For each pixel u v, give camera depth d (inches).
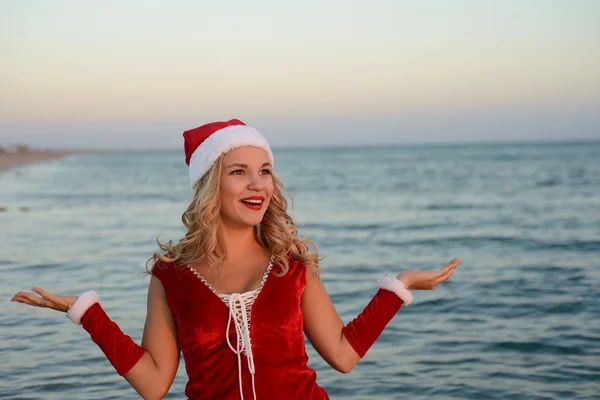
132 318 306.2
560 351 258.7
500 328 295.1
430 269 470.0
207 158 103.4
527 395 211.3
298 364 98.7
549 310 330.0
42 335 277.7
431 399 209.3
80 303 100.0
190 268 101.8
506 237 655.1
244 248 104.1
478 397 210.7
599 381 223.6
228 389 95.5
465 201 1135.6
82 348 259.3
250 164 102.9
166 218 890.1
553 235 659.4
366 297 368.5
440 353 257.4
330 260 522.3
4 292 373.7
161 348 101.5
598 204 1016.9
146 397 100.9
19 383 221.5
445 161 3599.9
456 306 339.6
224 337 96.9
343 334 104.9
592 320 308.0
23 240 642.8
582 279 415.8
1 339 271.9
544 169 2361.0
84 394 211.8
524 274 439.5
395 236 685.3
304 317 105.3
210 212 101.6
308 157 5408.5
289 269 101.8
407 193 1355.8
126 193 1437.0
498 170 2391.7
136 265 479.2
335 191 1448.1
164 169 3324.3
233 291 100.4
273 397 95.7
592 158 3629.4
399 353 257.8
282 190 108.0
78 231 725.9
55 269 463.2
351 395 213.6
